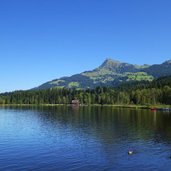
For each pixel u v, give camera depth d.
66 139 95.06
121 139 94.69
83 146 83.56
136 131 113.50
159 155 72.81
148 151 77.12
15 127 128.62
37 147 82.25
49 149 79.69
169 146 83.44
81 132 111.19
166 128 122.44
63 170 60.91
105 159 68.94
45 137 99.38
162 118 171.50
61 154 73.88
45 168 62.22
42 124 140.75
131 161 67.44
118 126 130.50
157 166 63.47
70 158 69.88
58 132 111.44
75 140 93.12
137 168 62.16
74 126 131.12
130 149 79.38
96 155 72.81
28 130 117.94
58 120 162.12
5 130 118.12
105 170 60.84
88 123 144.12
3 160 68.31
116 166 63.47
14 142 89.94
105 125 134.88
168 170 60.84
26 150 78.50
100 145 85.00
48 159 69.12
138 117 180.00
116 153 74.88
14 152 76.19
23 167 62.84
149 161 67.31
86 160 68.19
